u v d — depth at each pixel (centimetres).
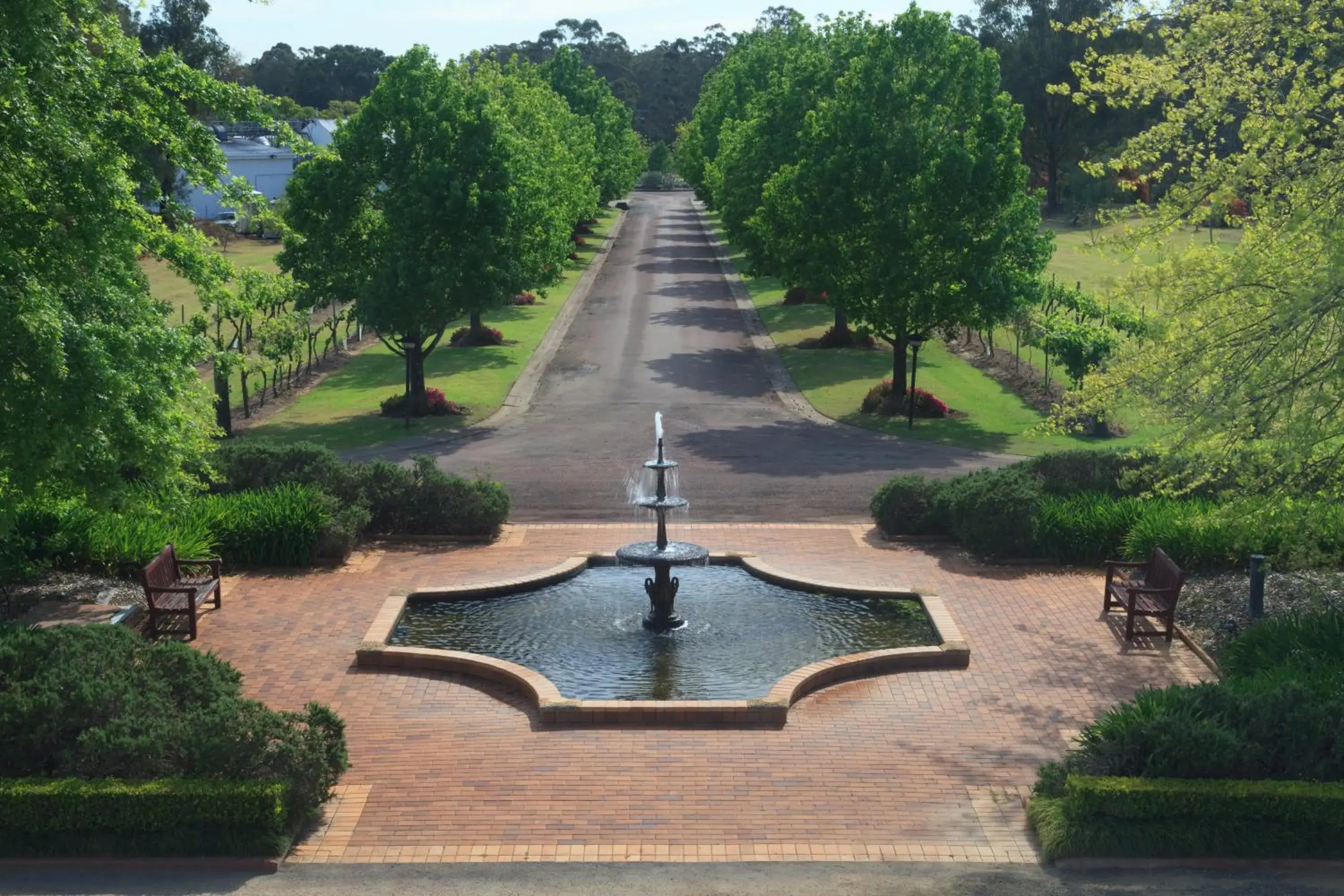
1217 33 1328
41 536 1664
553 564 1797
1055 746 1178
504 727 1225
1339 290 1186
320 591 1662
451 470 2478
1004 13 8319
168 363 1318
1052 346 2952
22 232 1206
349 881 912
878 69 3027
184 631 1492
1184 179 1565
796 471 2464
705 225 8669
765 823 1016
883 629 1518
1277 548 1645
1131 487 1922
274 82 14488
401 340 3052
